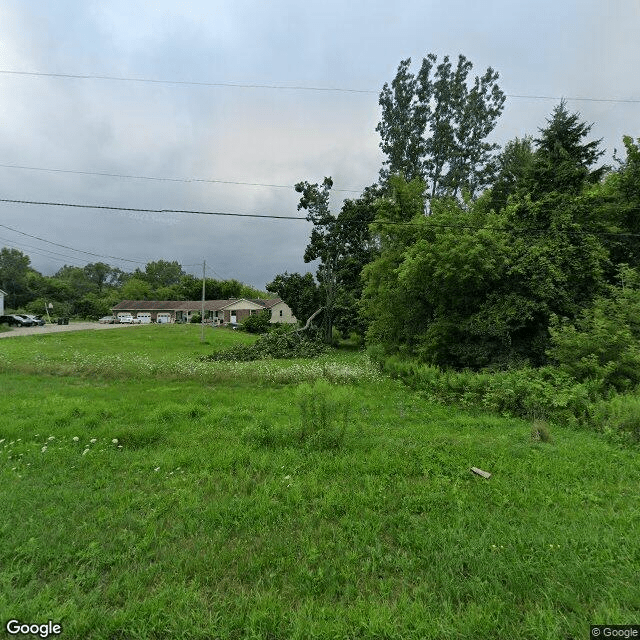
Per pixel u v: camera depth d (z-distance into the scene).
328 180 28.38
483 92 27.27
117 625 2.25
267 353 19.55
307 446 5.38
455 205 14.66
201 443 5.63
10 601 2.42
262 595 2.51
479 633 2.19
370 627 2.20
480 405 8.31
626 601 2.43
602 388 8.02
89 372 12.45
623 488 4.16
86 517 3.48
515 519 3.47
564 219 11.95
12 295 67.88
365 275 17.61
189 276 81.69
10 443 5.39
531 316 11.00
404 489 4.12
